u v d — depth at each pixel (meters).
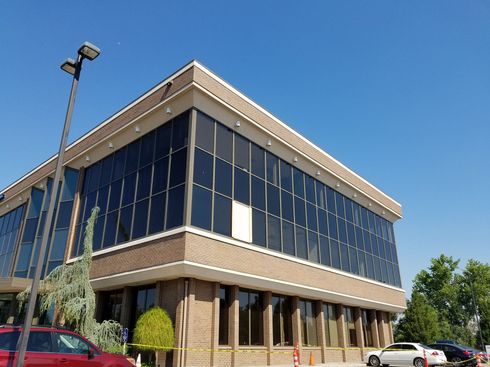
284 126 23.91
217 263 17.22
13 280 22.05
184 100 18.98
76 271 17.09
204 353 16.45
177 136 19.12
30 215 27.56
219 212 18.45
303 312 23.52
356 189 30.83
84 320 15.95
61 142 10.59
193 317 16.41
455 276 68.31
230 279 17.81
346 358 25.52
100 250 20.69
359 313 28.52
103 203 22.42
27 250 26.25
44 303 16.66
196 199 17.48
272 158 23.31
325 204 27.47
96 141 23.61
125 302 18.83
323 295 23.89
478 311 62.09
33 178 28.86
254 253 19.47
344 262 27.64
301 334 22.66
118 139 22.48
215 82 19.50
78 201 24.34
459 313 64.44
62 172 25.98
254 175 21.39
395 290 33.47
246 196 20.36
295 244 22.95
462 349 29.16
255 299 20.16
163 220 17.84
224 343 17.70
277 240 21.61
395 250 36.41
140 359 16.14
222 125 20.27
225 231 18.45
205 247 16.92
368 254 31.38
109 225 21.17
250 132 21.59
